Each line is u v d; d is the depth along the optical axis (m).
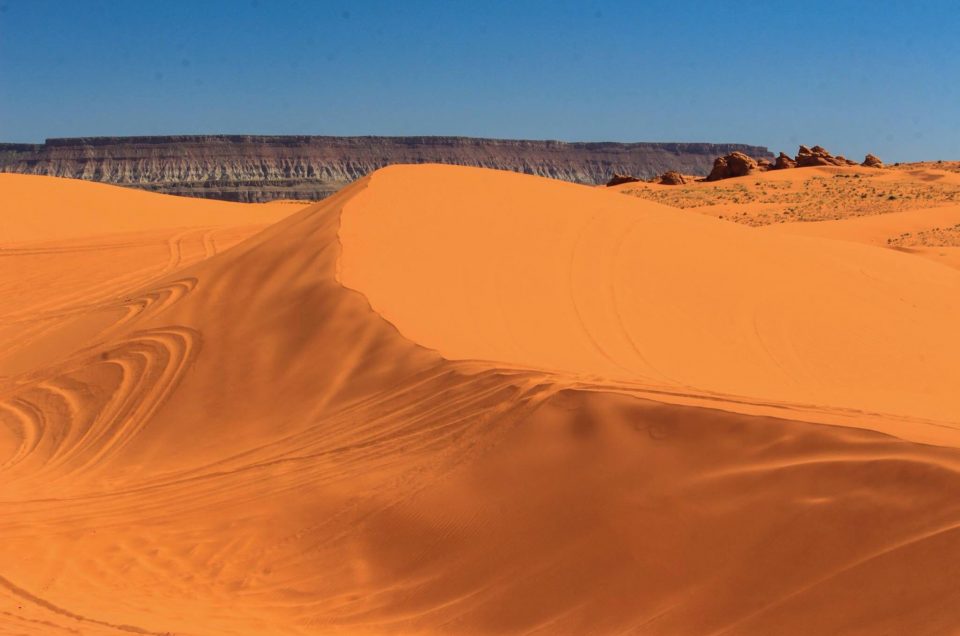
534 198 26.00
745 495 8.17
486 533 9.21
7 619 8.39
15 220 47.88
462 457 10.55
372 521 10.09
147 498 12.04
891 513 7.29
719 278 22.38
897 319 22.59
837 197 78.75
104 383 16.59
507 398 11.37
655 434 9.45
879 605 6.61
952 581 6.47
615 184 103.81
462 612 8.34
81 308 25.50
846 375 18.23
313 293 17.38
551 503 9.19
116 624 8.25
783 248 27.55
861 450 8.09
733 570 7.56
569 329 17.67
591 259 21.92
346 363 14.68
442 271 19.41
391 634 8.23
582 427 10.05
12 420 16.14
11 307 28.19
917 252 43.22
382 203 23.02
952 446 7.76
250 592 9.38
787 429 8.73
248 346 16.36
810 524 7.57
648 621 7.44
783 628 6.81
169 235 39.38
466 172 27.80
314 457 12.05
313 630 8.42
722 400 10.01
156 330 18.22
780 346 19.28
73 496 12.50
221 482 12.09
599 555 8.34
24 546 10.75
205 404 14.98
